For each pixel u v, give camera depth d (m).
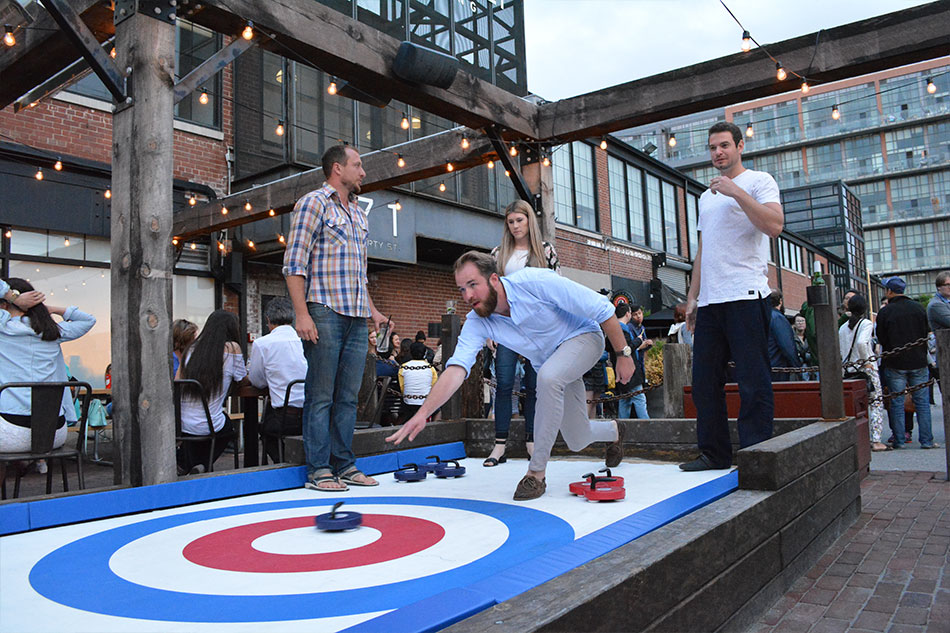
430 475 3.56
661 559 1.43
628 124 5.46
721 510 1.89
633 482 3.02
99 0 3.39
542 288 2.53
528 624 1.03
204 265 9.79
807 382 4.33
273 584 1.54
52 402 3.24
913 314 6.27
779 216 2.89
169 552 1.91
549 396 2.60
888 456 5.85
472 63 11.41
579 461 4.03
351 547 1.91
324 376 3.16
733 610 1.79
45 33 3.85
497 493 2.86
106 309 8.88
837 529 2.90
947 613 2.02
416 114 11.55
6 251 7.96
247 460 4.80
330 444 3.29
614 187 17.61
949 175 62.62
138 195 2.87
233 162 10.21
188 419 3.93
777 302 6.10
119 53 3.02
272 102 9.74
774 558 2.13
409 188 10.70
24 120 8.14
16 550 1.98
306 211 3.08
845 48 4.52
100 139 8.85
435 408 2.36
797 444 2.43
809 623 1.96
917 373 6.33
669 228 19.98
